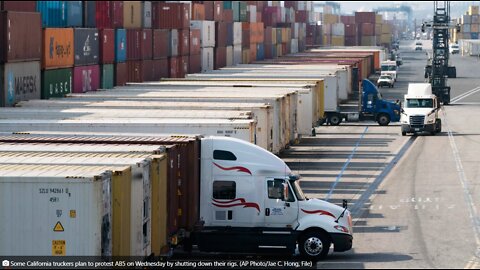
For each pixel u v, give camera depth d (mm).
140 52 139125
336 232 59938
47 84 103562
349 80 180125
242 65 198375
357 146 131250
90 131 74062
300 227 60094
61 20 116938
